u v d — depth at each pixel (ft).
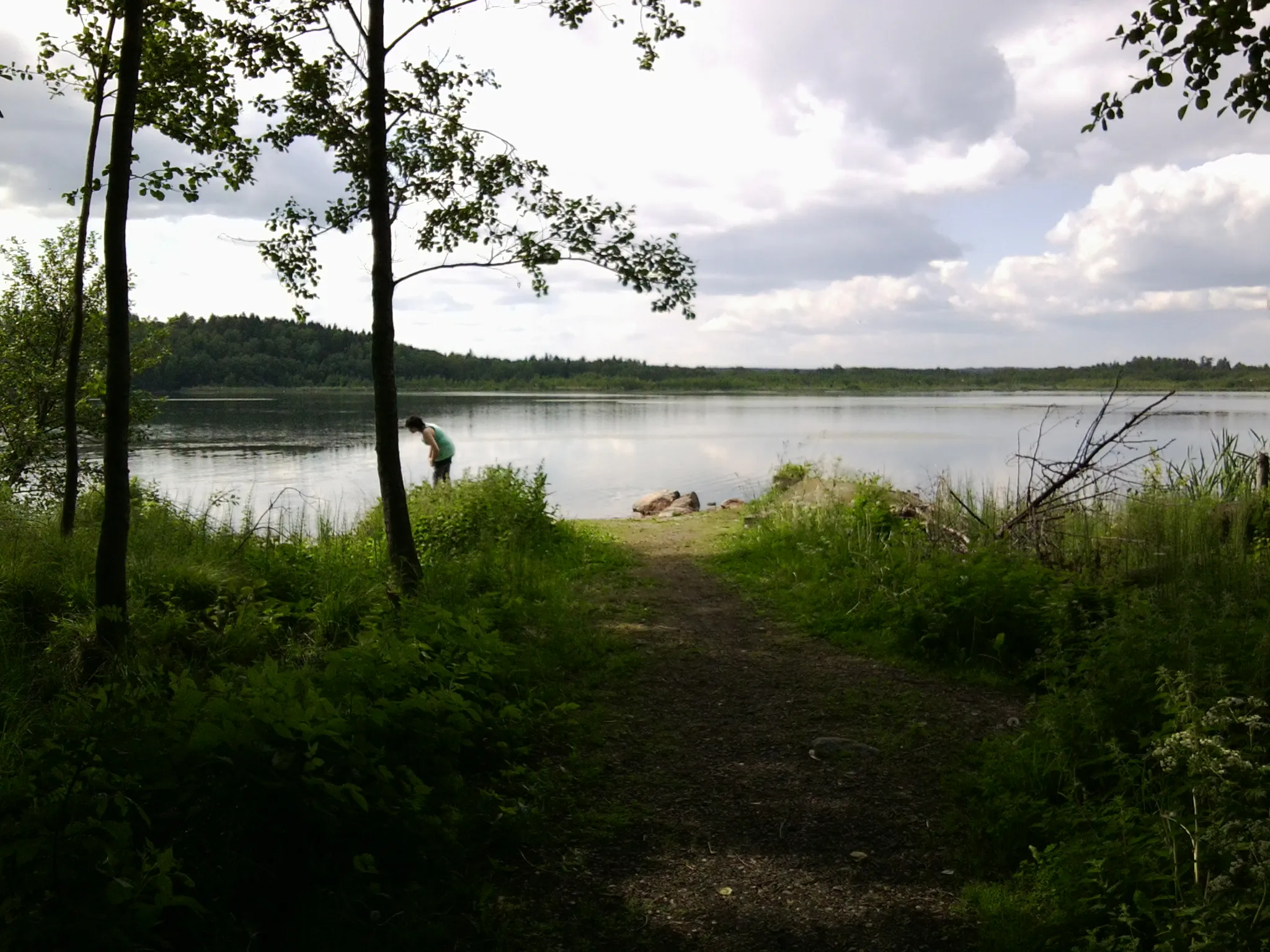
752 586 30.63
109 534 18.33
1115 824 11.00
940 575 23.15
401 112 26.21
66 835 8.70
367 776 11.55
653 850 12.62
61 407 40.57
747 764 15.61
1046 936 9.92
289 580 25.13
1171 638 15.43
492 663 17.88
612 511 66.85
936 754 15.89
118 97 17.48
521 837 12.67
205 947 9.22
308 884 10.42
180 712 10.98
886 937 10.51
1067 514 30.99
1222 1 19.22
